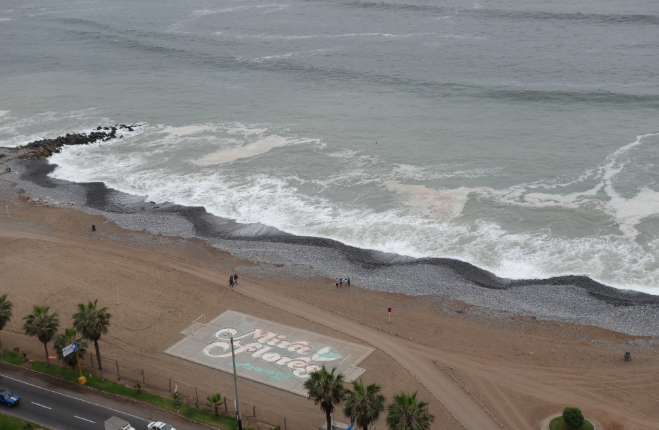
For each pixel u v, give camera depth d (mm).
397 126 170250
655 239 111562
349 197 136250
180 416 74688
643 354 84000
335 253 115625
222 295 102500
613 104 170625
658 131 152625
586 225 117938
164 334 92062
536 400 76438
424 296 101125
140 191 145125
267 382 81062
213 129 178750
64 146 172125
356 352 87000
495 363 83812
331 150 159750
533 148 150625
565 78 192000
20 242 120750
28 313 97125
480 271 107500
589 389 77875
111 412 75438
